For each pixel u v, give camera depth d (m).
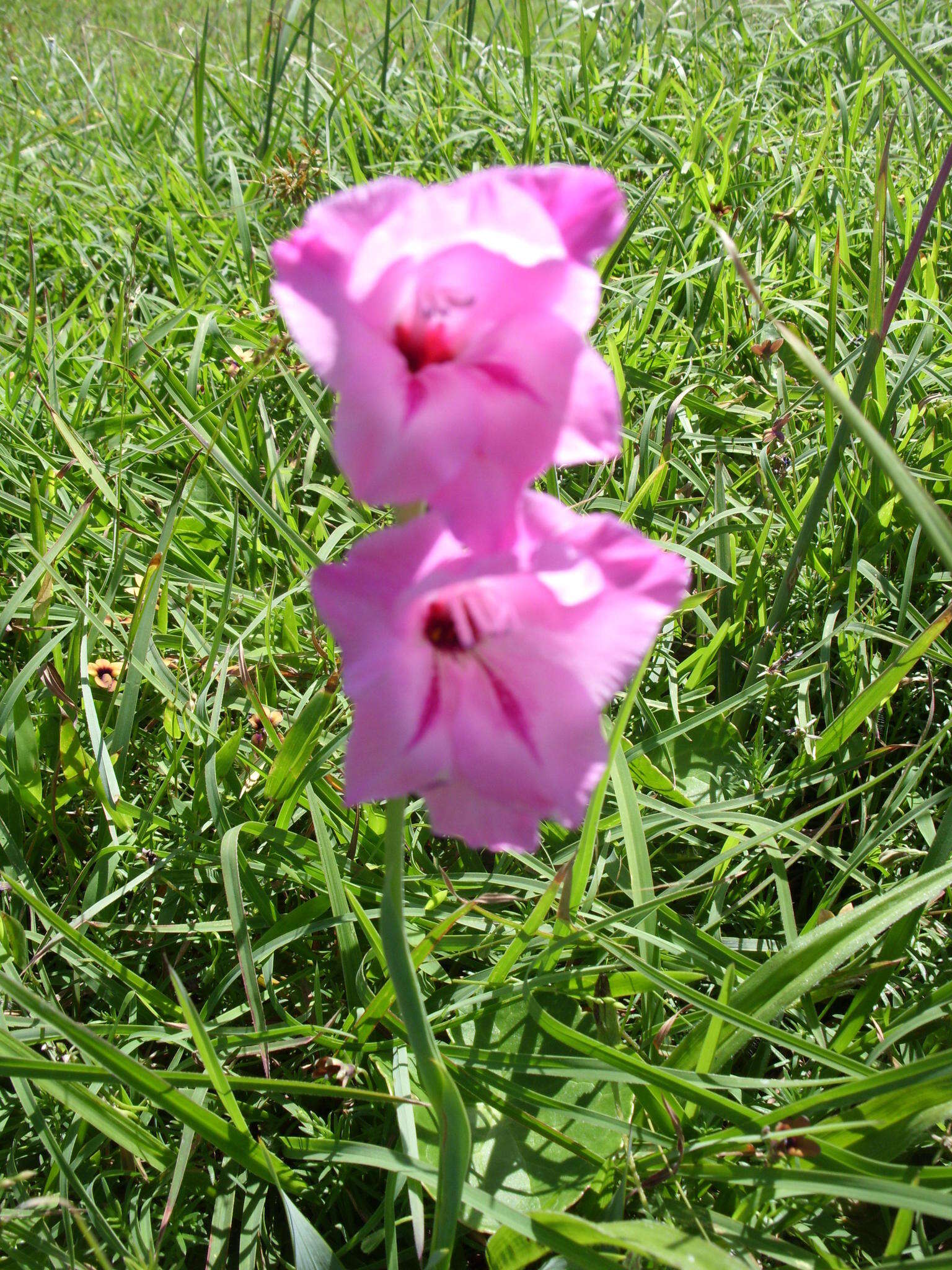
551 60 0.73
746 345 0.43
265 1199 0.23
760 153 0.59
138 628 0.30
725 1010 0.22
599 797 0.24
